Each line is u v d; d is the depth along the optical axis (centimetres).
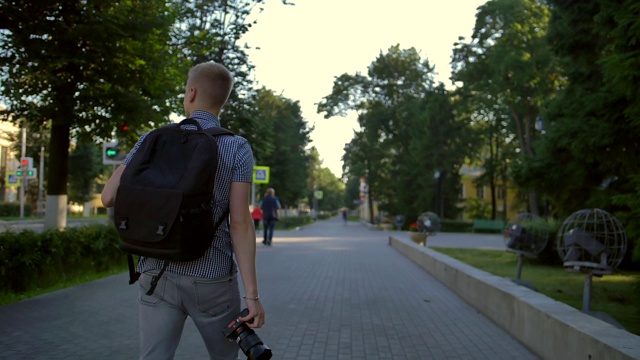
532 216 1109
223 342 293
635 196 786
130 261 290
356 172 6309
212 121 303
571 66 1316
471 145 5581
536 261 1762
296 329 723
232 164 282
